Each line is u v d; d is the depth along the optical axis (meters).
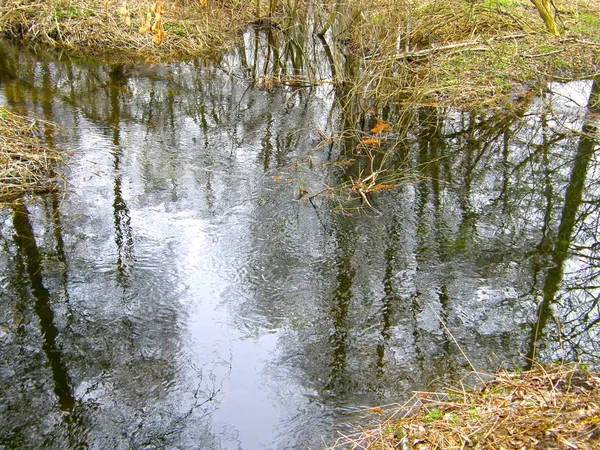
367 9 11.21
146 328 4.80
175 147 8.16
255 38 14.30
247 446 3.74
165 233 6.13
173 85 10.83
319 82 11.27
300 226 6.40
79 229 6.10
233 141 8.48
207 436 3.81
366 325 4.91
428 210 6.83
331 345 4.67
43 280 5.30
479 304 5.21
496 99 10.05
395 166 7.95
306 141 8.61
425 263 5.82
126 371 4.34
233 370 4.40
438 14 12.77
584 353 4.59
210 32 13.65
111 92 10.23
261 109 9.84
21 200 6.54
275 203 6.84
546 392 3.49
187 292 5.27
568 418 3.17
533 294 5.38
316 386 4.25
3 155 6.99
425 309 5.12
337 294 5.31
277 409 4.04
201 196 6.91
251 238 6.14
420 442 3.27
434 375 4.35
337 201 6.95
